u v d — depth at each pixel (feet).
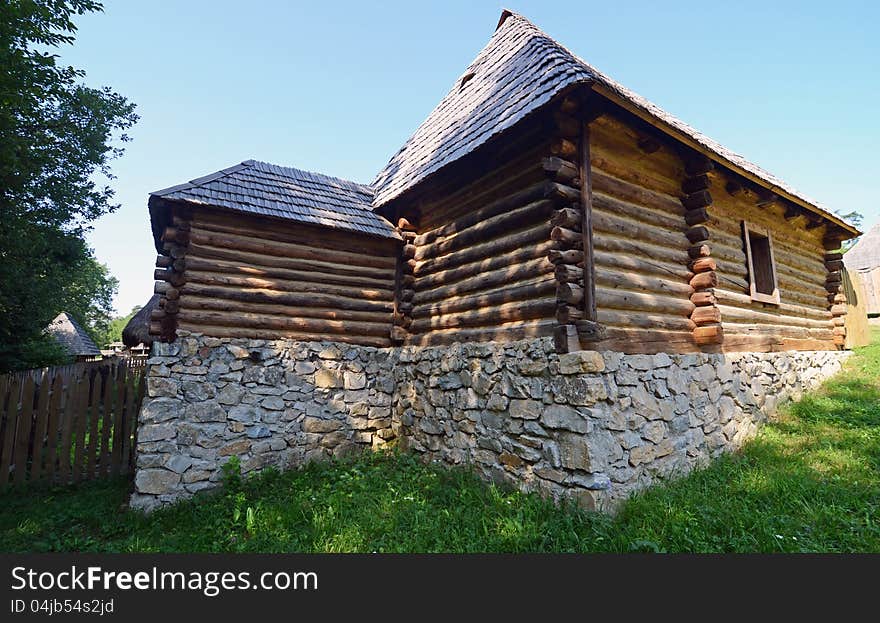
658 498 14.38
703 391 18.90
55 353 35.27
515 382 17.52
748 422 20.88
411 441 23.56
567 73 15.84
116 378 23.29
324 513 15.78
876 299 54.65
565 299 15.47
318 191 27.09
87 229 43.37
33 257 36.45
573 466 14.66
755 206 25.35
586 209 16.16
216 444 20.24
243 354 21.39
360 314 25.04
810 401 24.04
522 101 17.63
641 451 15.71
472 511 15.17
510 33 24.85
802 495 13.84
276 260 22.95
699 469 17.30
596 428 14.56
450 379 21.34
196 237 20.98
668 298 18.75
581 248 16.15
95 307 145.69
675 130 16.49
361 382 24.57
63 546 14.93
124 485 21.20
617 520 13.44
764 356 23.32
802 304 28.89
